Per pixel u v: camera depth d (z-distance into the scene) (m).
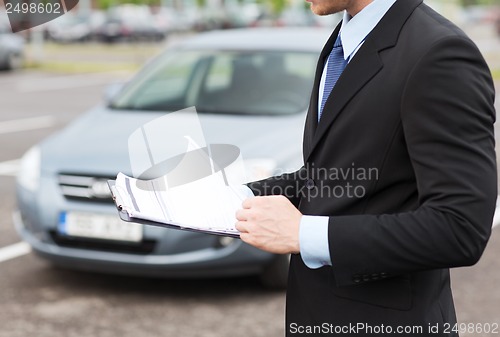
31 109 14.71
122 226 4.49
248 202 1.65
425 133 1.53
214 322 4.43
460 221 1.49
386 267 1.56
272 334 4.28
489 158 1.53
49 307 4.64
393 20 1.63
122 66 25.14
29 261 5.49
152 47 33.97
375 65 1.61
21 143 10.79
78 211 4.57
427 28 1.58
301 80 5.63
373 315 1.67
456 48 1.53
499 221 6.62
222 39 6.25
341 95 1.65
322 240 1.58
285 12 38.31
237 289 4.91
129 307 4.64
